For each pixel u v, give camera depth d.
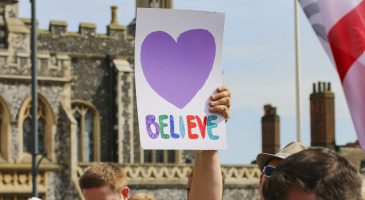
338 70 12.21
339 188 6.51
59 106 70.94
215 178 11.14
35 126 54.81
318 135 84.56
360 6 12.22
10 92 69.38
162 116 10.84
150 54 10.93
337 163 6.59
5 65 69.38
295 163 6.57
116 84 76.75
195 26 11.03
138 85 10.86
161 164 73.38
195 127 10.88
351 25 12.16
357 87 12.05
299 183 6.49
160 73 10.94
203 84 11.02
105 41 78.12
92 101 76.75
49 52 71.75
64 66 71.50
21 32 70.25
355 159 83.50
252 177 76.56
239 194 75.81
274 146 85.94
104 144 76.44
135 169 72.56
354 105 12.03
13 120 69.06
